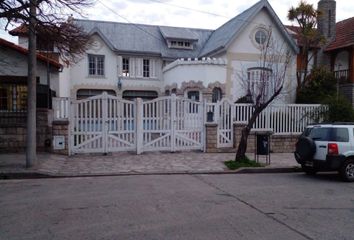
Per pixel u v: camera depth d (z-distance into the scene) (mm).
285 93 20250
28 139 10688
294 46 23891
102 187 8781
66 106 13312
